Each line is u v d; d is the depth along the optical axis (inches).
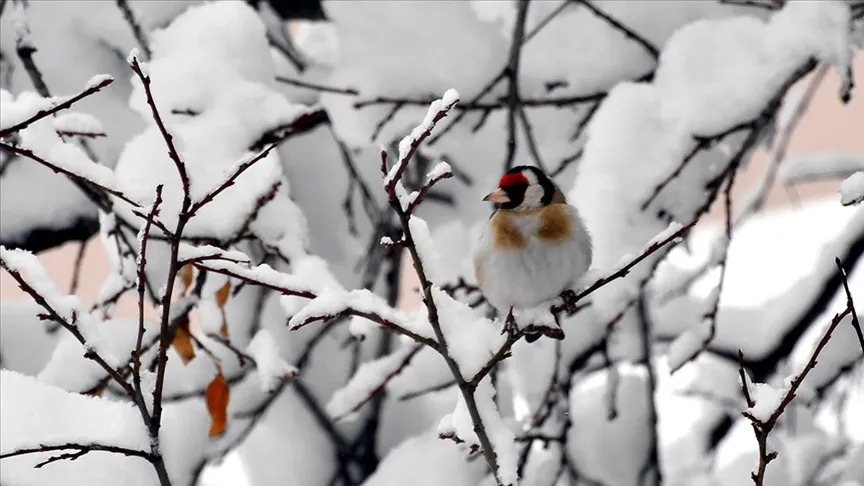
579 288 267.3
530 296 275.3
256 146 332.5
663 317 429.7
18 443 196.2
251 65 347.3
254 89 337.1
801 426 407.8
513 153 342.3
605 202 309.4
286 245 310.5
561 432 358.6
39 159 199.3
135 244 340.5
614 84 367.2
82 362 297.4
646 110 319.6
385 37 367.2
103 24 396.8
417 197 191.3
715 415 441.1
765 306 395.2
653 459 382.0
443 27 367.2
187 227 298.5
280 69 439.5
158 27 389.4
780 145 379.2
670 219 317.7
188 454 361.4
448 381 346.9
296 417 410.3
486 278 279.7
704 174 325.4
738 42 322.3
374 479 350.3
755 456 393.7
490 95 369.4
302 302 297.7
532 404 363.9
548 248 271.0
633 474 383.9
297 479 404.8
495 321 236.8
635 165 314.0
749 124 312.8
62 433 219.6
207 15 352.5
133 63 189.5
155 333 295.6
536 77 373.4
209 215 300.5
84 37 397.4
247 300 381.1
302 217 318.7
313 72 430.3
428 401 422.9
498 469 206.7
